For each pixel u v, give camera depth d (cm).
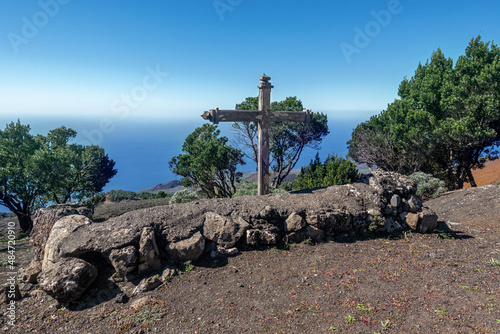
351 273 614
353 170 1281
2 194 2134
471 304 481
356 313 475
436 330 421
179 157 2469
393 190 905
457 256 690
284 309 499
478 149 2041
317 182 1352
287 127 2458
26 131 2398
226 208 791
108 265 630
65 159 2286
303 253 722
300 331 440
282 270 641
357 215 833
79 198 2539
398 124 2198
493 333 404
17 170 2094
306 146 2661
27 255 1055
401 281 573
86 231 671
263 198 876
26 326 485
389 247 757
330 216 793
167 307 521
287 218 791
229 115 905
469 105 1802
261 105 944
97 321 492
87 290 569
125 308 523
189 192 1744
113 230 663
